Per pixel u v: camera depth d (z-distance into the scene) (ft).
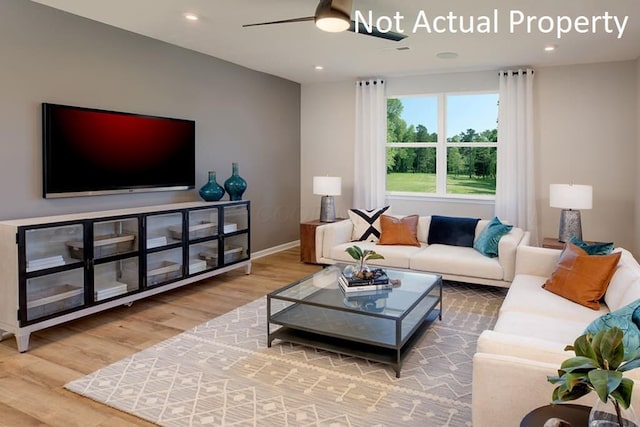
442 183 21.22
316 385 8.91
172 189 16.02
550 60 17.54
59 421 7.67
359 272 11.55
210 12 12.32
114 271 12.84
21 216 11.78
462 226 16.79
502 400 5.83
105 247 12.36
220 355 10.27
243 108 19.52
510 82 18.80
